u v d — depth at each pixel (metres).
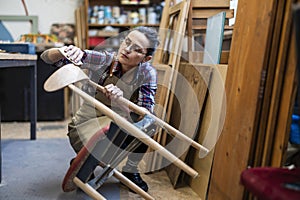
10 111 3.78
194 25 2.32
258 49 1.29
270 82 1.23
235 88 1.48
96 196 1.43
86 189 1.44
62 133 3.21
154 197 1.72
